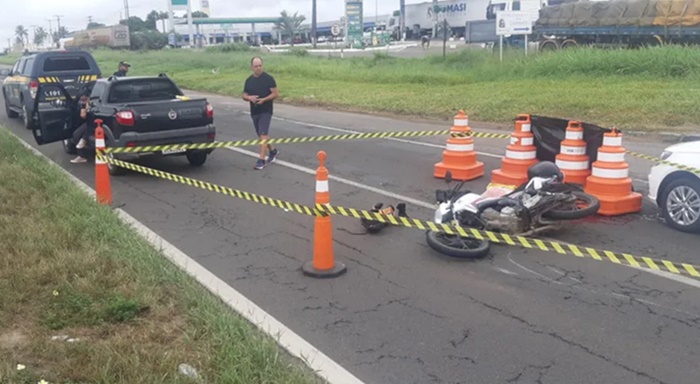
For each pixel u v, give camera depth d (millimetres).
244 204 8516
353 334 4727
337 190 9305
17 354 4074
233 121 17844
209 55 43656
